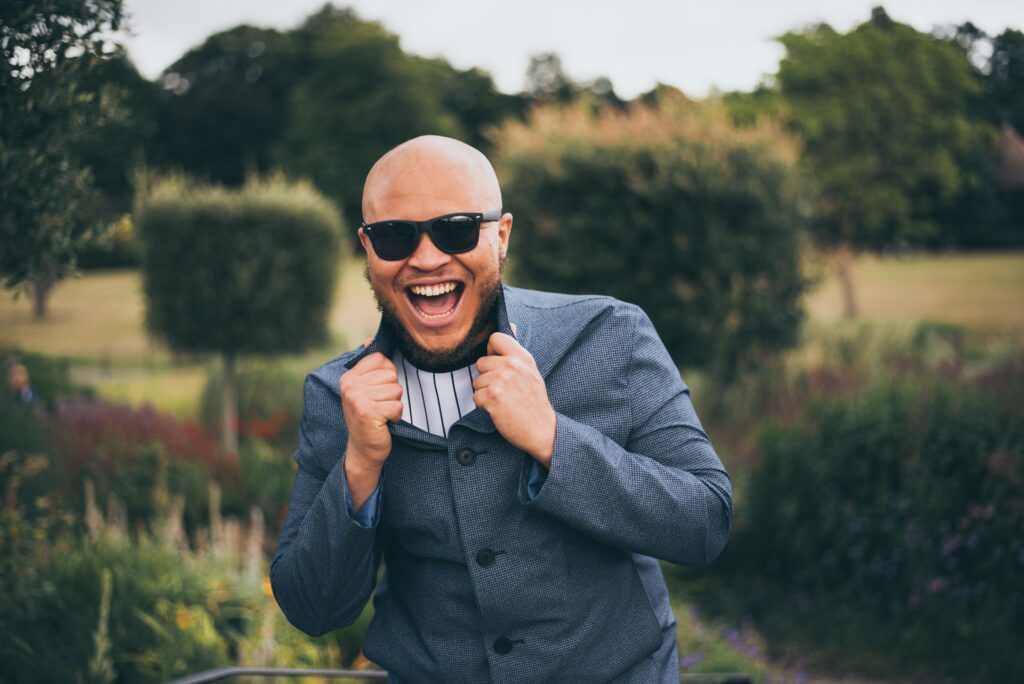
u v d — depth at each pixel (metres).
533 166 8.44
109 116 2.25
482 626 1.39
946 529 5.38
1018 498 5.14
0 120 2.09
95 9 2.10
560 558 1.38
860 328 10.51
